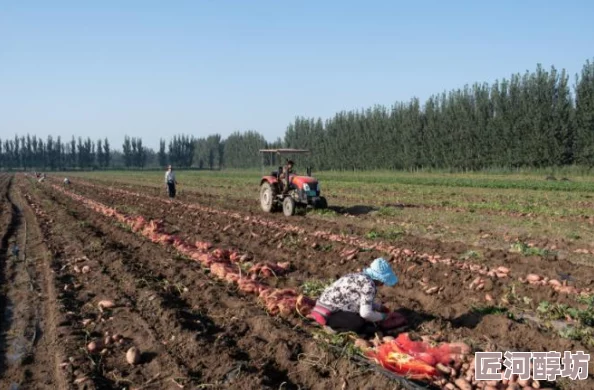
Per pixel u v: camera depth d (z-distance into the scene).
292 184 19.45
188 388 5.53
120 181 56.47
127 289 9.35
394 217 18.03
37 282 10.18
